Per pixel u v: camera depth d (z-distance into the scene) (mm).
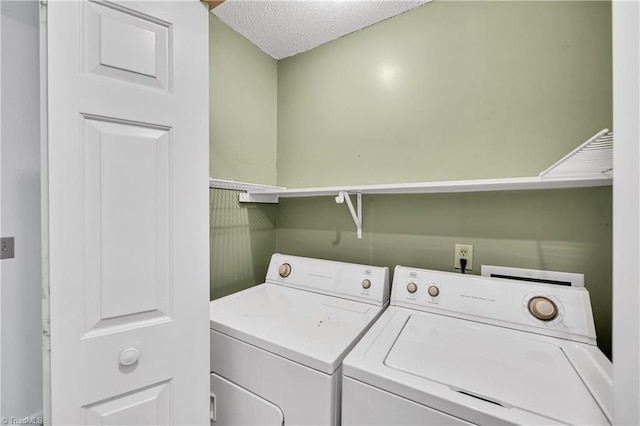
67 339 676
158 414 798
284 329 1018
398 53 1506
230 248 1604
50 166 654
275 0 1391
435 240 1408
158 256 797
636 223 474
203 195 872
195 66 855
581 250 1107
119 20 731
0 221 1365
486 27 1284
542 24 1174
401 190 1362
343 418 806
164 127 802
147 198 778
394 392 727
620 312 498
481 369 779
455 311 1120
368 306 1270
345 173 1684
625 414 483
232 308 1230
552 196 1160
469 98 1324
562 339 931
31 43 1415
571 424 583
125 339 748
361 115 1626
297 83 1868
